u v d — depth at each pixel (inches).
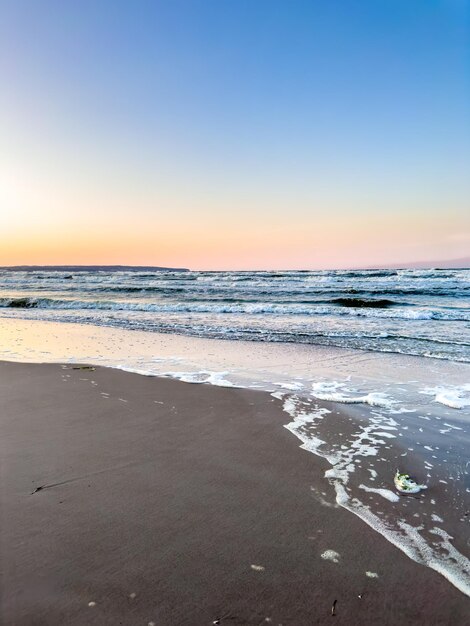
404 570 75.9
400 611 66.5
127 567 75.0
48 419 158.6
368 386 217.3
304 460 124.2
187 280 1595.7
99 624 62.2
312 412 171.9
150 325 492.7
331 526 89.6
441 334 414.3
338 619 64.7
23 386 207.3
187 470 116.0
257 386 214.1
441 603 68.1
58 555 78.0
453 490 106.6
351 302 828.6
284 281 1424.7
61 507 95.1
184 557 78.2
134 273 2383.1
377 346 346.9
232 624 63.2
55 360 280.7
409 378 236.2
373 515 94.4
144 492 103.0
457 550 82.0
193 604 66.7
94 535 84.4
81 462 120.0
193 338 391.5
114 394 194.1
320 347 342.6
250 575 73.8
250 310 669.3
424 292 998.4
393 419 164.7
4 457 123.5
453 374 246.8
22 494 101.3
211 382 221.5
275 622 63.8
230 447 133.4
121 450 129.5
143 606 66.0
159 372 244.1
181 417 162.6
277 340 380.2
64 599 67.0
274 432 147.9
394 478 113.0
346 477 113.3
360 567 76.6
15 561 76.0
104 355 301.6
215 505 97.4
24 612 64.1
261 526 89.1
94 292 1196.5
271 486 107.6
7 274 2541.8
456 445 137.6
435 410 176.9
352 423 159.0
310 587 71.2
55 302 770.8
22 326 479.8
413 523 91.4
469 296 921.5
